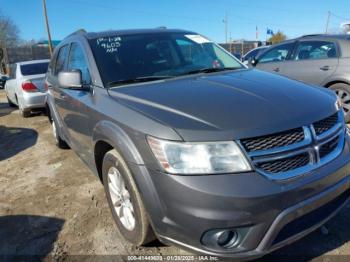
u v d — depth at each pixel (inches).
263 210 76.5
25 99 314.2
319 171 84.0
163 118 85.1
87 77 129.0
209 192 75.8
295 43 252.5
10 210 137.4
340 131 95.7
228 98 92.8
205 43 151.1
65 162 190.5
